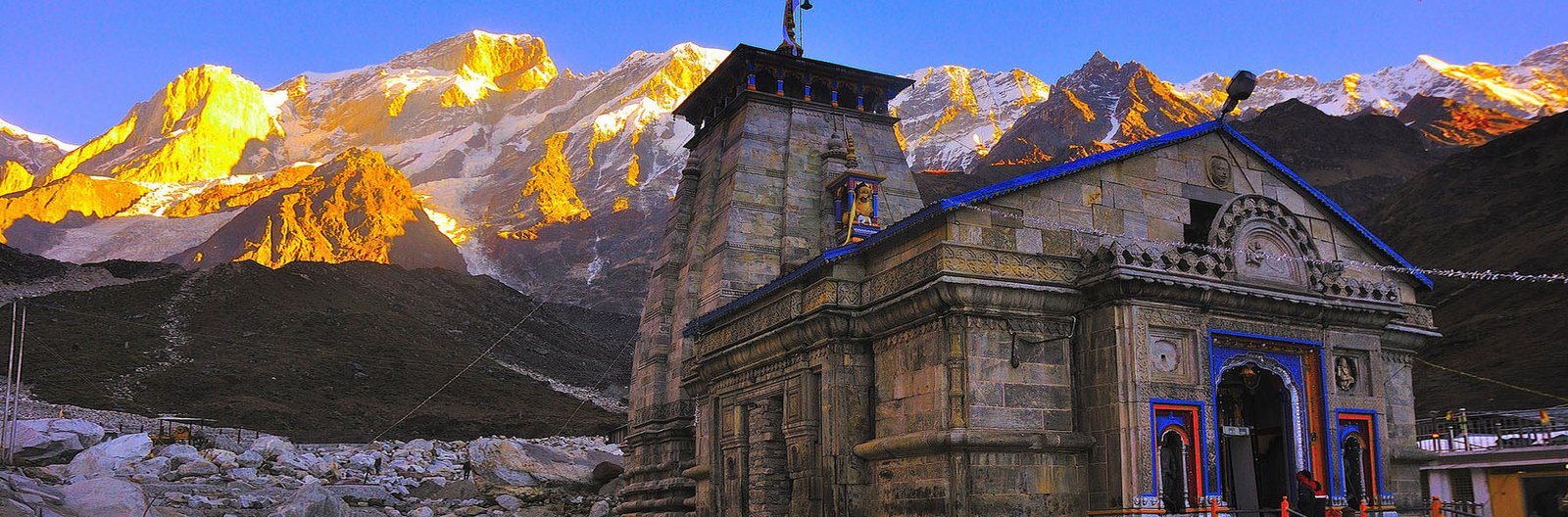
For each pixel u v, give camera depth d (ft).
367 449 201.57
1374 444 87.51
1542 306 269.64
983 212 82.94
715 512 107.24
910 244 86.53
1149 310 80.38
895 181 137.18
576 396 444.55
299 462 155.74
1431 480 108.17
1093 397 81.46
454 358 445.78
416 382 398.62
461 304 555.28
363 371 394.93
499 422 352.28
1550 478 97.81
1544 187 382.83
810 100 138.41
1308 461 84.38
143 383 339.16
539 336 553.23
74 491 91.71
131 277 522.06
